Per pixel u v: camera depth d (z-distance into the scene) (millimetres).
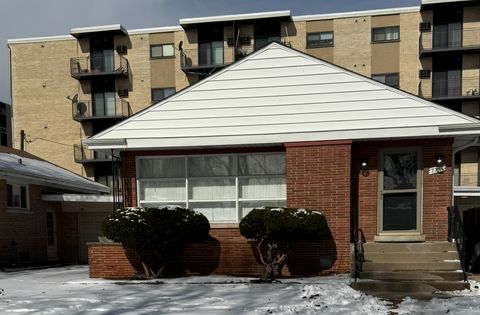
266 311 6457
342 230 9961
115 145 10828
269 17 28672
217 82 10805
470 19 27203
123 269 10289
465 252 8867
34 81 32375
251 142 10477
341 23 28516
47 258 17141
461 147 11094
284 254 9680
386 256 9062
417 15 27734
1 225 14508
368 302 6914
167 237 9391
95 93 31891
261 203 10859
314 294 7504
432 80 27656
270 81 10617
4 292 8758
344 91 10281
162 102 10914
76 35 31500
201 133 10734
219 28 30062
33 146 32156
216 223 10797
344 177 10023
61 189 18594
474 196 16172
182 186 11172
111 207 18188
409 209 10086
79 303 7289
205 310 6609
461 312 6227
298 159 10273
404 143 10133
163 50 30844
